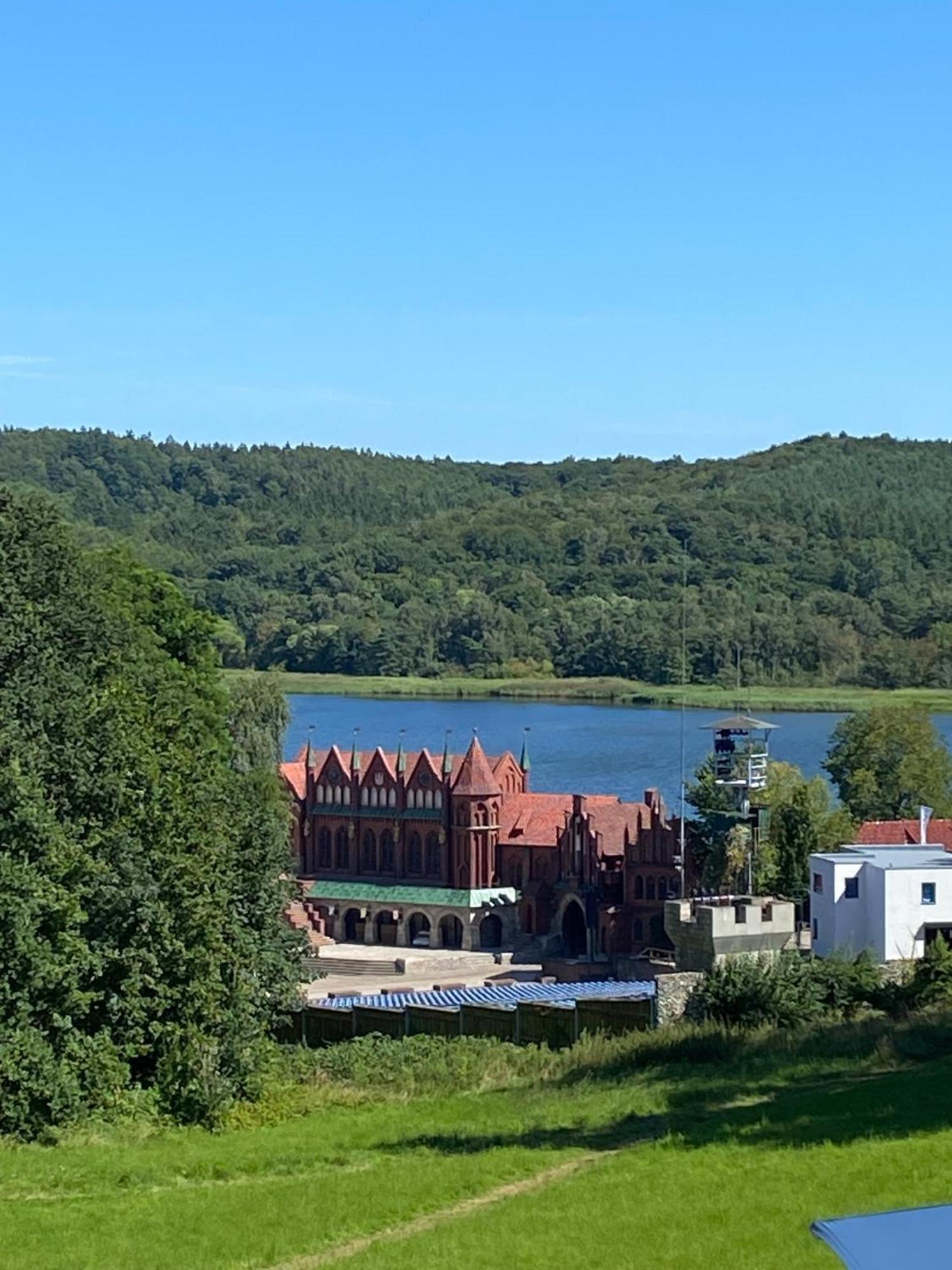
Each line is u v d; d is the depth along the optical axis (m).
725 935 88.19
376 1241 40.53
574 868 159.12
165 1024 62.00
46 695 66.25
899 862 102.56
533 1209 41.34
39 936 58.12
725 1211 39.72
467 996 98.75
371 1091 66.81
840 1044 68.06
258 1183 48.75
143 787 64.88
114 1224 43.12
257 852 75.81
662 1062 68.06
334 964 152.50
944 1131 47.25
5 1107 55.31
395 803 169.88
